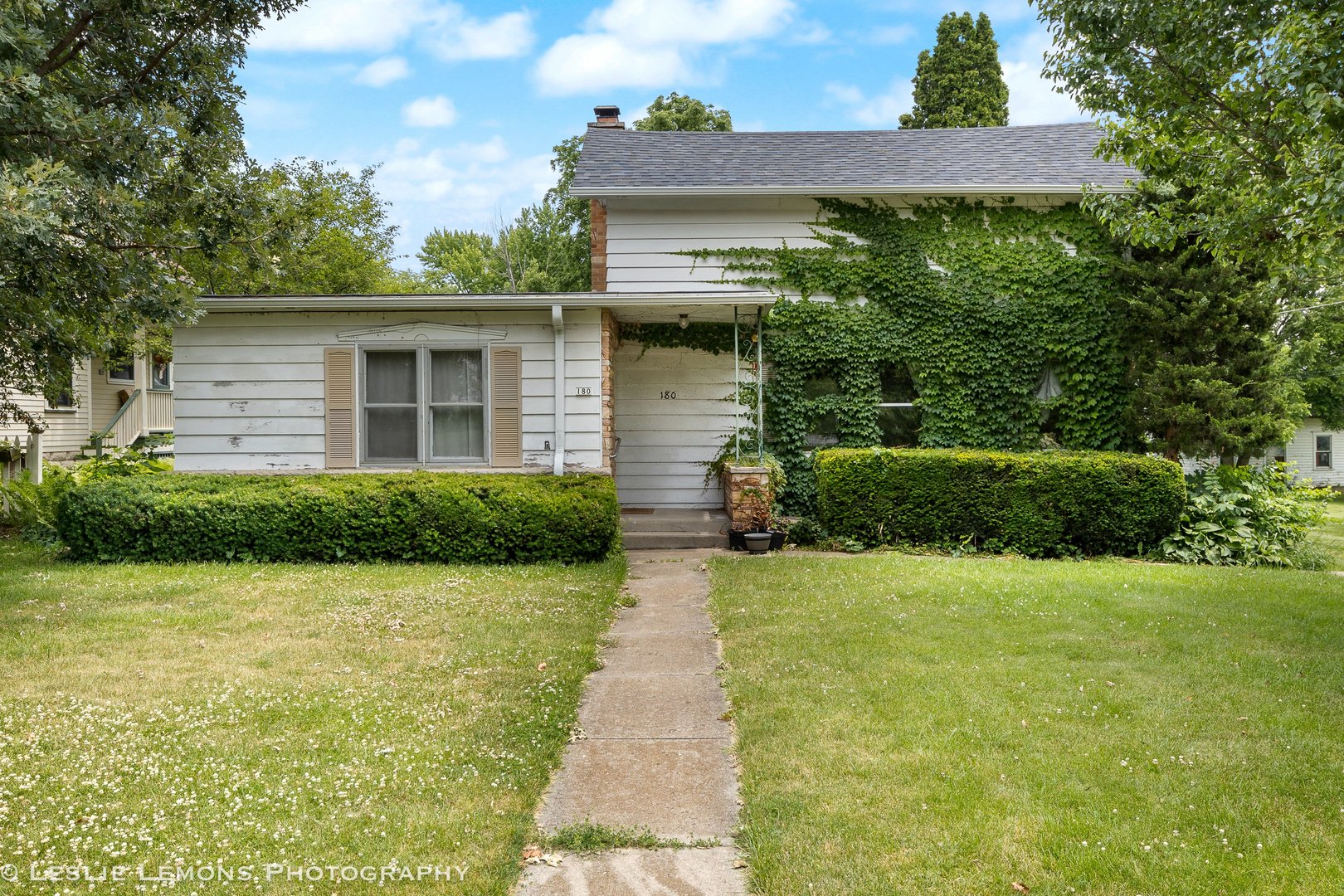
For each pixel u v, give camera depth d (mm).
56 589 7586
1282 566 10258
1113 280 12031
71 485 11773
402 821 3422
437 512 9078
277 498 9086
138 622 6488
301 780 3762
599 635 6441
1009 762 3973
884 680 5152
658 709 4902
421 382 10586
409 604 7125
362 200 23797
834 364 12156
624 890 2998
